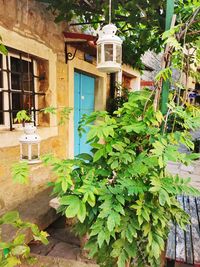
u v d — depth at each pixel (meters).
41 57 3.12
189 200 3.12
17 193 2.84
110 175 1.53
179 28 1.57
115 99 5.32
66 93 3.82
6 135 2.62
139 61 4.75
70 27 3.81
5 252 1.33
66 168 1.41
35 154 1.74
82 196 1.36
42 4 3.08
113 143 1.45
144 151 1.43
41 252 2.43
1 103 2.75
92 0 2.88
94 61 4.68
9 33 2.56
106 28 1.87
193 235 2.29
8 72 2.72
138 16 2.77
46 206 2.78
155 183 1.26
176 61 1.58
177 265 2.26
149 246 1.33
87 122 1.62
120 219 1.30
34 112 3.17
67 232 2.86
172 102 1.54
